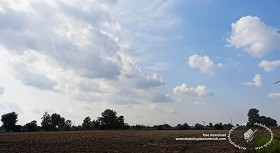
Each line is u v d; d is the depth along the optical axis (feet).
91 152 149.18
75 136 289.53
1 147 178.60
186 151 146.20
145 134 311.88
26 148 172.35
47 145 191.01
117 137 261.85
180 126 559.79
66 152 150.51
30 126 551.59
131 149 160.45
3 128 536.01
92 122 591.37
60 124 580.30
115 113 578.66
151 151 149.18
